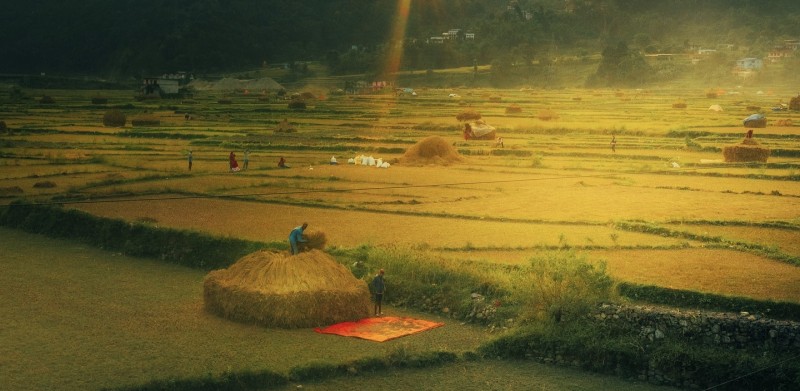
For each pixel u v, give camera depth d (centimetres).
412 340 2470
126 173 5738
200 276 3225
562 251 2964
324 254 2788
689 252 3325
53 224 4003
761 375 2116
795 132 8625
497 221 4028
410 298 2858
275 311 2547
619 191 5088
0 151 7000
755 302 2516
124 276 3177
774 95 17338
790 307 2473
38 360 2150
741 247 3384
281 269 2666
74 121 10319
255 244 3356
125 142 8019
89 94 18738
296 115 11856
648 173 6056
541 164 6456
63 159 6512
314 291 2600
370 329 2567
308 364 2177
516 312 2598
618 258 3203
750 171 6056
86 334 2398
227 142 7981
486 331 2584
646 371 2252
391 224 3928
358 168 6262
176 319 2594
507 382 2186
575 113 12094
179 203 4506
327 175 5766
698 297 2602
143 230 3669
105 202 4488
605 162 6700
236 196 4725
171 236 3562
